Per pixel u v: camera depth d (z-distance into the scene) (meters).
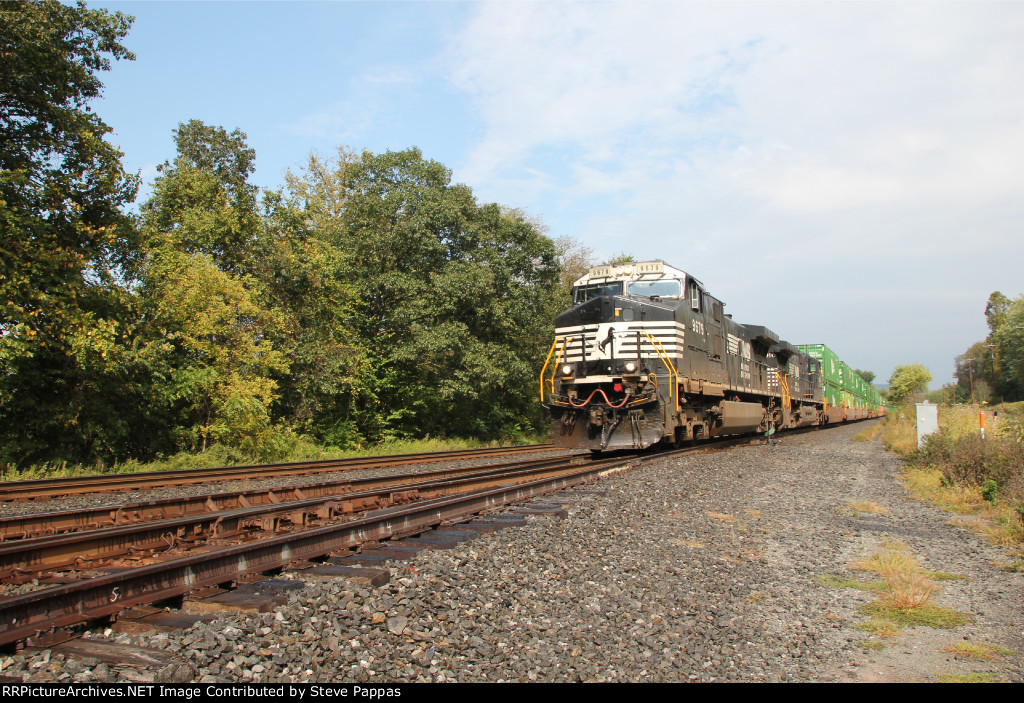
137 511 8.86
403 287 25.05
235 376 19.20
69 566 6.08
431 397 27.42
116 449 18.28
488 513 8.83
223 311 19.45
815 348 39.72
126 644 3.98
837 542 9.02
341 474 14.98
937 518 10.80
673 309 15.98
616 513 9.38
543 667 4.63
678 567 7.32
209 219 21.89
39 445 16.36
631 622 5.68
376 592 5.29
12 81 15.36
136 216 19.44
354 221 26.88
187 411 19.73
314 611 4.80
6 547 5.70
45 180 16.78
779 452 19.34
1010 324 71.44
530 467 13.84
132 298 18.25
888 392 78.50
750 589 6.87
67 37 16.80
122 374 17.38
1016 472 11.70
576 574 6.70
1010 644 5.63
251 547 5.54
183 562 4.94
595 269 17.94
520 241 29.02
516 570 6.45
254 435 19.28
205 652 3.98
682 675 4.71
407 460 18.34
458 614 5.27
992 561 8.19
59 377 17.20
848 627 5.99
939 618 6.16
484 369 25.44
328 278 23.77
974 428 16.88
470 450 21.77
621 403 15.73
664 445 18.44
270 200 23.56
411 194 26.94
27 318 14.76
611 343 16.17
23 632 3.90
